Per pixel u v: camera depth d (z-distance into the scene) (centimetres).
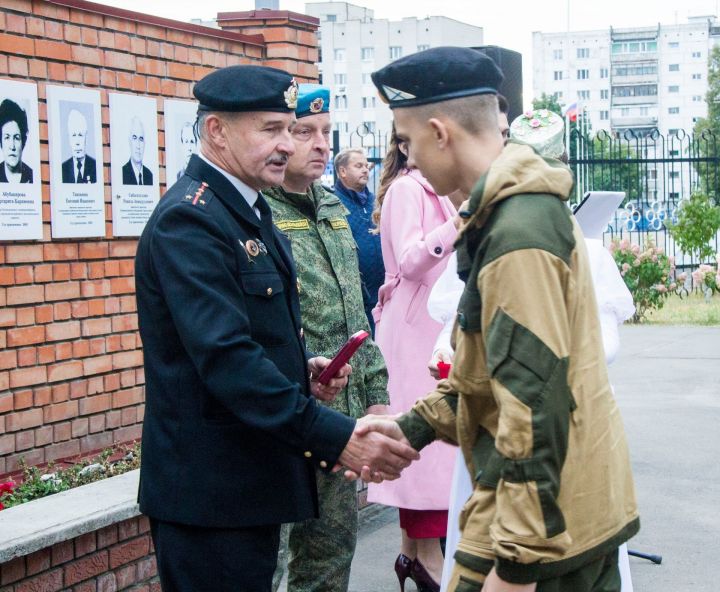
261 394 280
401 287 490
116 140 575
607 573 255
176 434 291
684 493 666
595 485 239
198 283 283
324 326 395
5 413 520
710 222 1988
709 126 8200
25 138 523
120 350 580
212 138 305
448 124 258
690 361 1176
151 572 441
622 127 13238
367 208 651
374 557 553
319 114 392
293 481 303
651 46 13088
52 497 429
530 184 235
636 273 1573
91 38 562
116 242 579
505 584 232
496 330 230
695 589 508
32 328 533
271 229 315
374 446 286
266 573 302
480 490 250
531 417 226
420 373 486
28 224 526
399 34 10275
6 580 379
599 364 244
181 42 616
